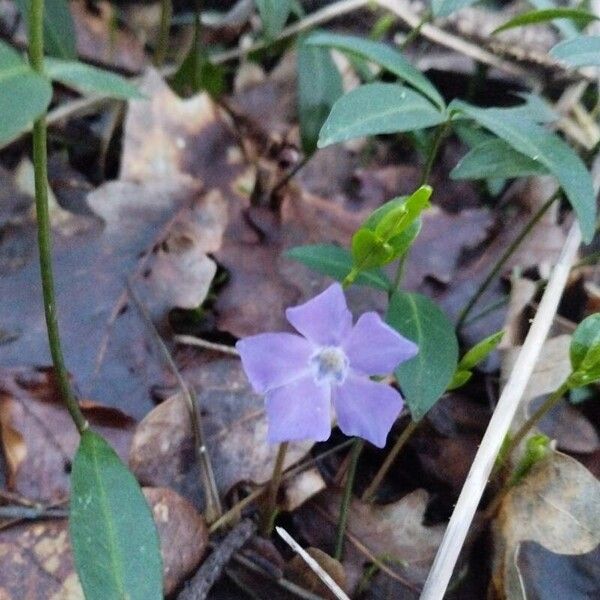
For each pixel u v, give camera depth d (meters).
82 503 0.11
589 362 0.13
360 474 0.16
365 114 0.13
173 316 0.18
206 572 0.14
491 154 0.15
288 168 0.22
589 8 0.22
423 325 0.14
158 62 0.23
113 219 0.18
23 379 0.15
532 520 0.15
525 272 0.20
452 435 0.17
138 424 0.15
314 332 0.12
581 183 0.13
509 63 0.23
